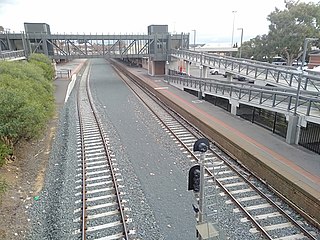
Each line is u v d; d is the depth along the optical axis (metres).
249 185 10.50
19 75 17.64
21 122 11.73
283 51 40.56
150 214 8.82
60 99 25.83
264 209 8.99
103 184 10.69
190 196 9.89
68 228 8.16
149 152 13.98
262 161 11.06
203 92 24.22
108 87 36.03
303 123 13.11
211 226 5.48
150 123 19.14
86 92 32.16
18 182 10.80
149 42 41.03
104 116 21.30
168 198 9.77
